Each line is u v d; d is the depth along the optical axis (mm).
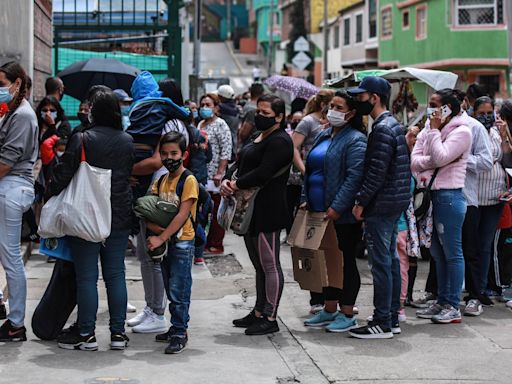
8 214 8188
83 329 8062
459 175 9266
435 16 38531
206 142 12586
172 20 18188
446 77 12906
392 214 8672
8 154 8086
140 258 8820
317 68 67375
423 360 8062
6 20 13117
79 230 7695
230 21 108188
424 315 9688
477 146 9781
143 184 8898
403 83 14516
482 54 36969
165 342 8508
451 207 9242
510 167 10148
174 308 8164
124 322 8242
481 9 37000
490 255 10508
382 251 8703
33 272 11570
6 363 7664
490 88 37438
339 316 9070
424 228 9547
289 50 69812
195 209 8227
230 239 15180
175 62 18250
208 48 100750
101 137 7891
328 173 8875
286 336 8844
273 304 8875
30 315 9281
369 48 50188
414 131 9922
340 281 9047
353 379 7496
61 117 12344
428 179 9352
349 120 8922
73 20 19453
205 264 12750
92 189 7770
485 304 10281
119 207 8008
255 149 8703
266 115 8602
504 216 10367
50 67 16203
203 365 7777
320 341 8664
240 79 79625
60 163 7816
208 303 10289
